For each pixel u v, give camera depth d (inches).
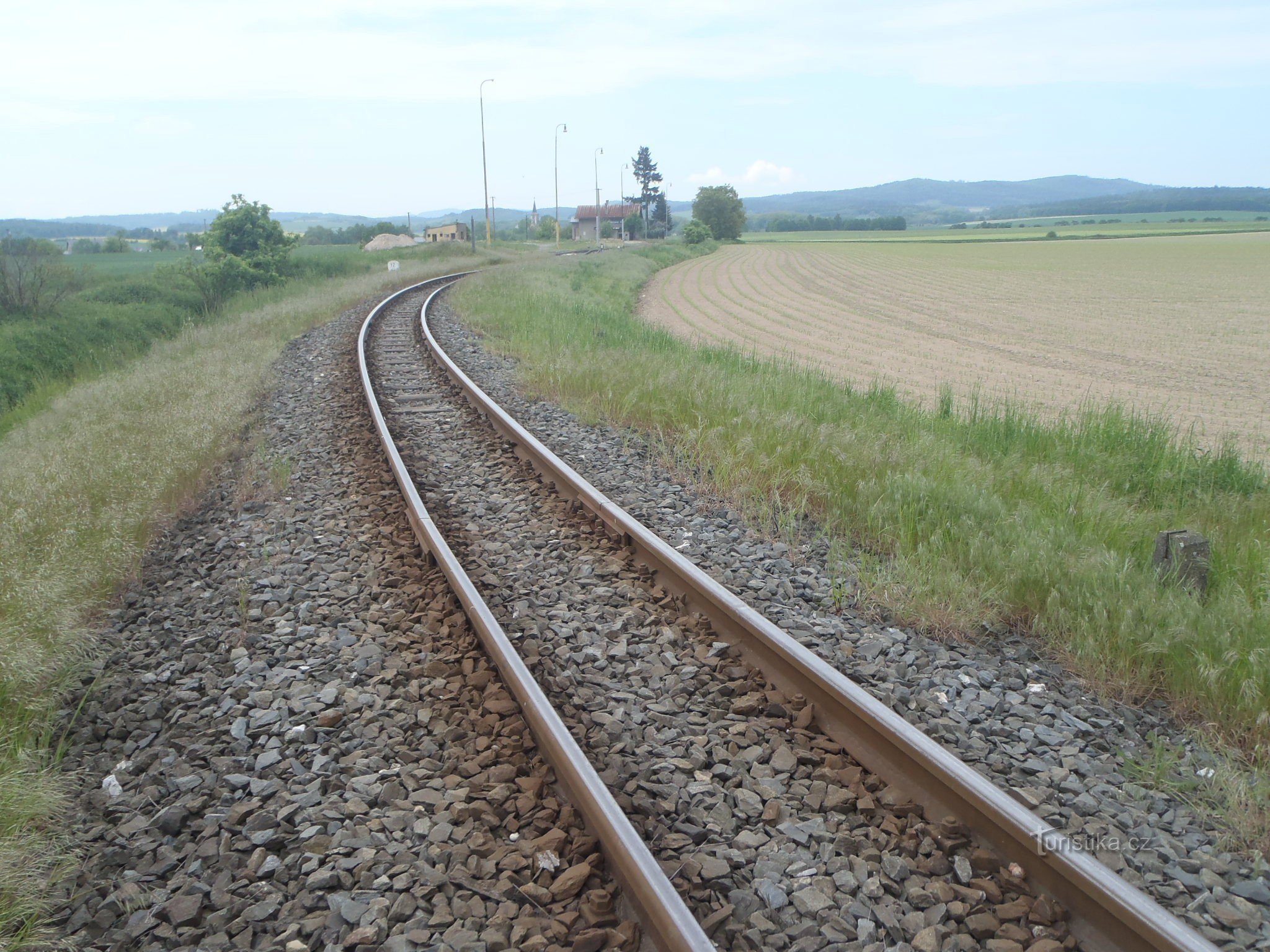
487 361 603.8
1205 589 222.7
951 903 119.9
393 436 395.2
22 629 195.8
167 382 537.3
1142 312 1553.9
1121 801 143.5
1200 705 171.2
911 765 143.1
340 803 144.6
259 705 177.6
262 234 1462.8
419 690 179.2
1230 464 363.9
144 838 138.4
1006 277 2436.0
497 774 148.7
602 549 252.4
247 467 354.9
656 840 132.0
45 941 117.3
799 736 159.0
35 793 142.2
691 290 1920.5
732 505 294.0
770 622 183.9
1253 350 1073.5
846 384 571.5
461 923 118.0
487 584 227.8
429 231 4515.3
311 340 767.1
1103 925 112.1
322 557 256.4
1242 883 123.3
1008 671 186.9
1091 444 395.9
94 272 1441.9
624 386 456.1
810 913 119.4
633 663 189.0
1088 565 224.2
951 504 274.1
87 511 276.2
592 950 113.0
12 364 748.0
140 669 197.3
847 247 4576.8
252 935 118.0
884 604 213.5
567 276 1694.1
